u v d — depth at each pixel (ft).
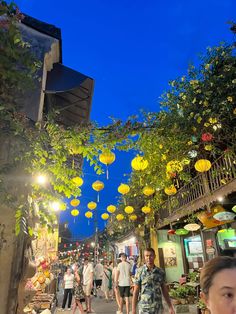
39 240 26.09
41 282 25.73
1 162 13.99
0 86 13.44
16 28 12.60
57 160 16.20
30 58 13.35
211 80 19.27
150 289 14.56
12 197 12.57
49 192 15.76
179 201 36.65
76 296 34.55
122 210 52.75
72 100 24.80
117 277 33.71
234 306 4.30
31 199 15.40
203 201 28.48
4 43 12.35
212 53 20.43
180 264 50.98
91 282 37.11
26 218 12.99
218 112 19.20
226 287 4.40
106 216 44.88
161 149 19.39
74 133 16.33
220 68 20.10
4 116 12.80
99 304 44.42
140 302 14.62
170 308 14.90
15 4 12.66
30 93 17.66
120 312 32.45
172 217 38.50
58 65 21.93
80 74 21.79
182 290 36.37
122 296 32.71
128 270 33.60
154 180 24.34
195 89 19.80
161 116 18.89
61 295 64.18
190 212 32.01
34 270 15.56
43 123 16.42
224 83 19.03
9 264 13.65
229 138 20.08
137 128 17.17
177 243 52.11
